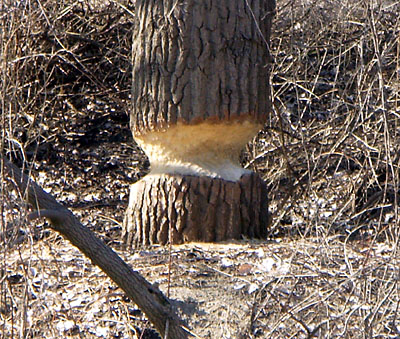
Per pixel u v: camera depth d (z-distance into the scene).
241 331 6.31
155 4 8.80
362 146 10.98
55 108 13.34
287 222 10.84
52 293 6.84
